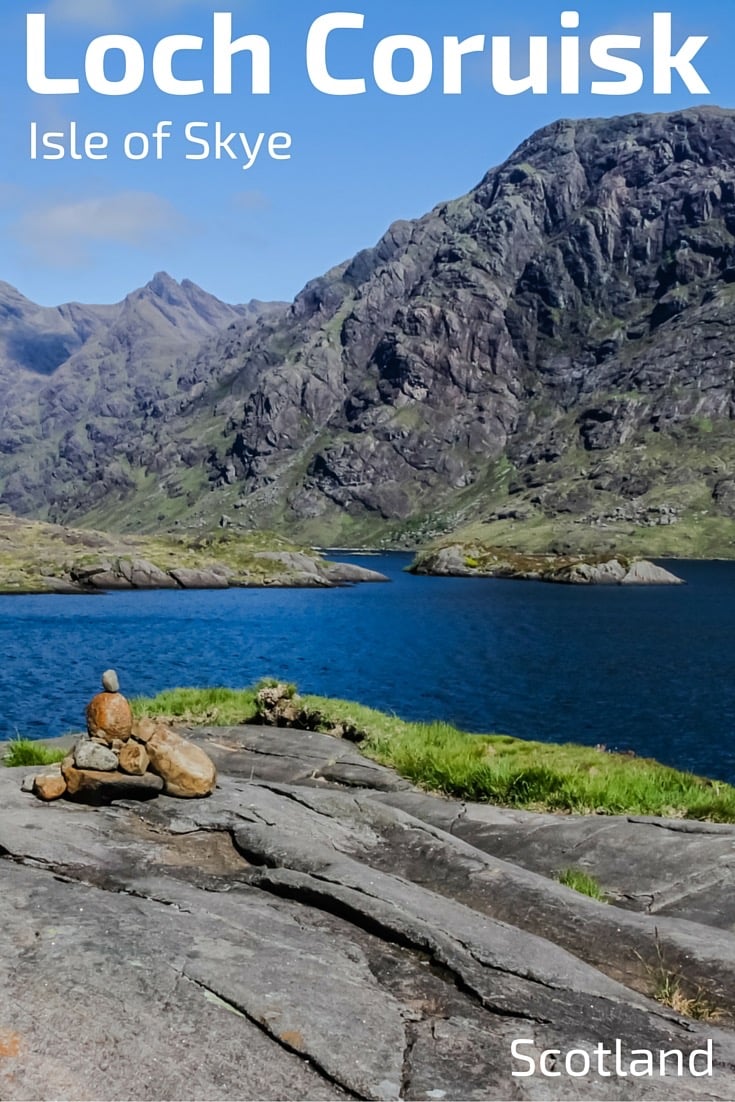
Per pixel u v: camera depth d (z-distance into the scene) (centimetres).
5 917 792
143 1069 593
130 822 1157
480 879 1091
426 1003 727
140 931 782
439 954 811
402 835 1244
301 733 2206
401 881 1009
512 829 1479
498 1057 644
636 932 959
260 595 17288
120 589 18538
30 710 5244
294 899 948
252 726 2300
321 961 774
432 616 12950
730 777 4038
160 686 6281
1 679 6525
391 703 5841
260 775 1847
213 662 7794
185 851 1077
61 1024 629
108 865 995
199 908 866
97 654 8206
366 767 1908
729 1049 689
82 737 1266
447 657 8394
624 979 857
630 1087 616
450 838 1239
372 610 13925
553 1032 690
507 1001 734
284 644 9344
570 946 926
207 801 1238
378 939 854
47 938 753
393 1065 621
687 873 1241
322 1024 658
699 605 15100
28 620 11781
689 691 6481
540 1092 601
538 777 1753
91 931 772
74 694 5859
